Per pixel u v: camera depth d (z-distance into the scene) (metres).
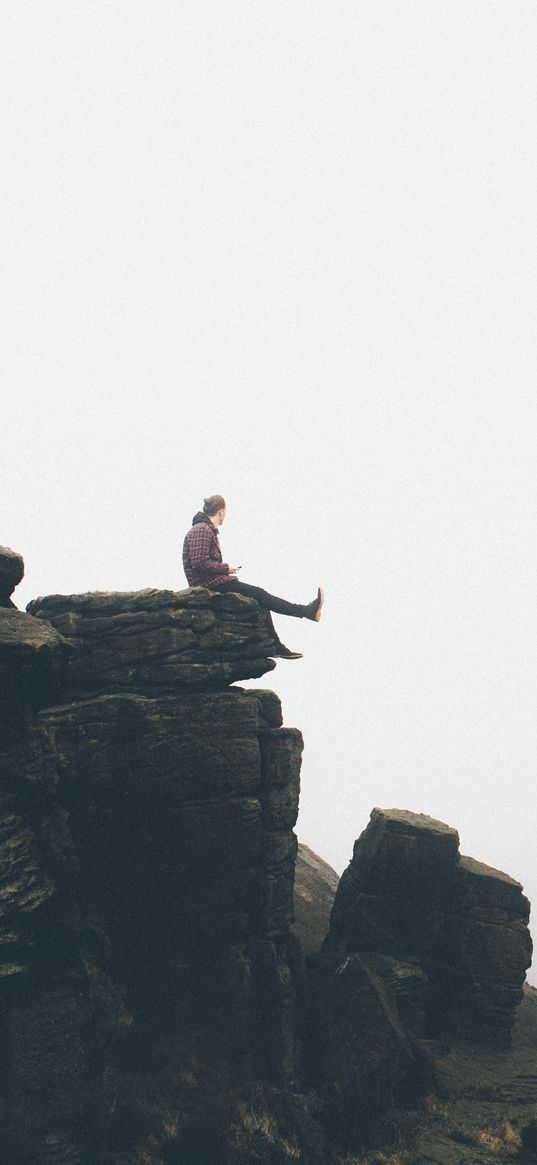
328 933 21.22
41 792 14.01
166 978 16.20
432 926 19.81
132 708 15.56
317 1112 15.20
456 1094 16.72
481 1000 19.55
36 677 13.94
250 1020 16.50
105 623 15.92
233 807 16.62
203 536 17.67
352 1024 16.50
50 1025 13.59
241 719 16.92
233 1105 14.97
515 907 20.22
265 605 17.66
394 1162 14.41
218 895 16.52
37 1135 13.18
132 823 15.66
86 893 15.44
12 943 13.27
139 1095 14.60
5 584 14.59
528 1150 14.93
